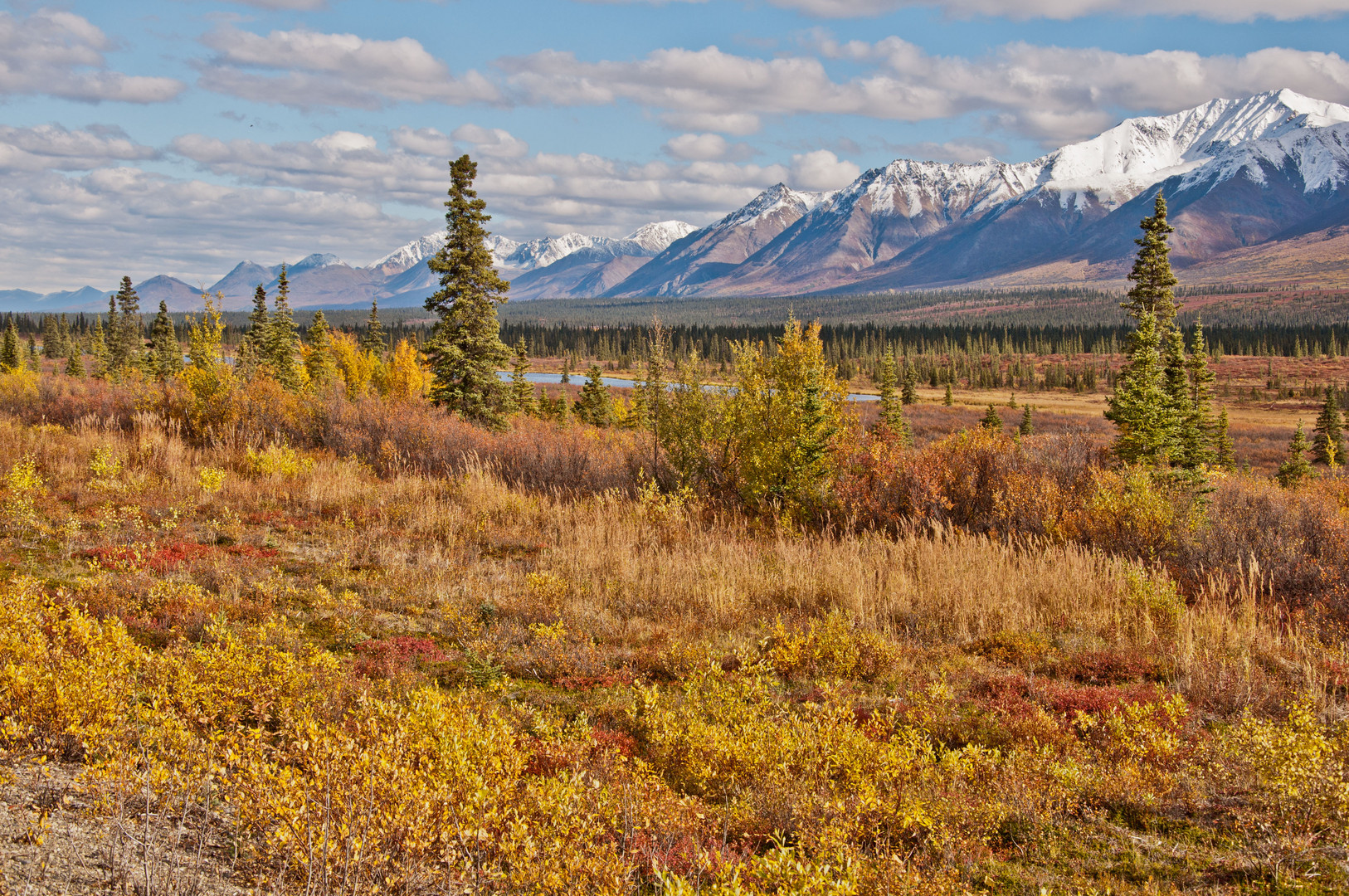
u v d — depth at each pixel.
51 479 13.77
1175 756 5.83
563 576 10.88
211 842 4.02
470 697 6.30
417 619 8.87
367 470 18.05
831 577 10.73
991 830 4.94
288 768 4.04
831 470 16.25
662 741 5.84
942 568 11.17
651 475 18.00
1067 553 11.73
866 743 5.63
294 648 7.15
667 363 30.69
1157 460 17.34
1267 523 12.94
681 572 11.14
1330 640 9.11
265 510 13.39
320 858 3.66
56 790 4.25
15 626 5.91
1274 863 4.57
